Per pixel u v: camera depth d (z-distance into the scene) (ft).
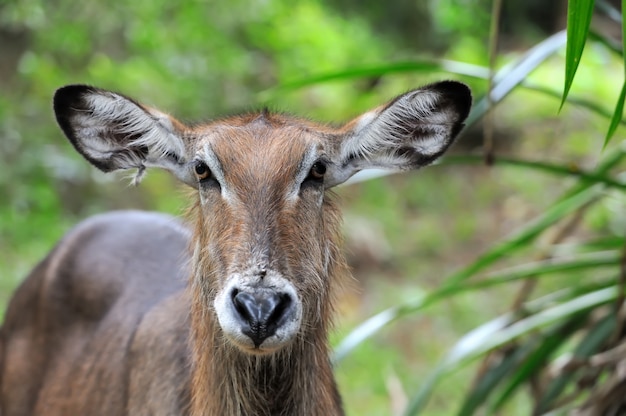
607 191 32.17
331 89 70.74
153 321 27.27
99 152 25.32
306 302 23.06
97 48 65.82
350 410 41.65
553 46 28.50
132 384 26.73
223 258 22.47
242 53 67.82
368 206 65.26
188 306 26.11
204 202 23.66
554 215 30.19
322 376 24.58
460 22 76.64
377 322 30.96
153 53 64.13
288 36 70.69
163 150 24.84
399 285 56.13
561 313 30.42
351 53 73.36
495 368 32.12
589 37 29.01
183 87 63.10
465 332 49.85
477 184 71.31
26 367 30.60
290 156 23.00
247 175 22.75
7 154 56.80
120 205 58.70
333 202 25.32
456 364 31.45
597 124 66.18
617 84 67.10
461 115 24.56
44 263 31.60
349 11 85.76
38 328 30.78
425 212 67.56
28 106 60.23
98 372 28.22
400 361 46.24
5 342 31.71
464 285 30.83
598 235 54.65
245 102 64.54
